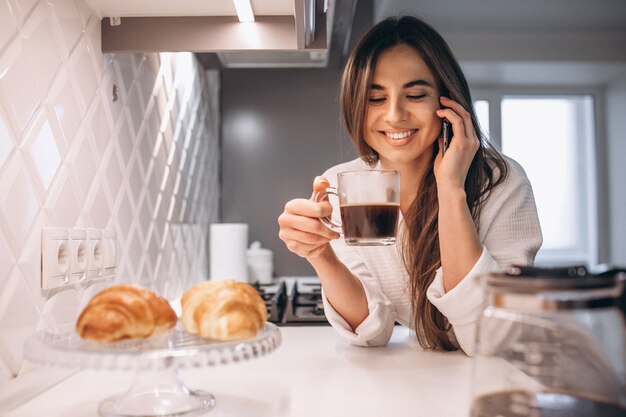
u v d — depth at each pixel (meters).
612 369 0.42
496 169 1.11
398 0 2.55
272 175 2.60
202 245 2.16
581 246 3.14
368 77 1.04
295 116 2.60
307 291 2.04
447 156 0.98
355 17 2.39
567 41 2.83
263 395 0.71
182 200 1.79
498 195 1.07
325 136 2.59
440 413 0.63
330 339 1.12
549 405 0.43
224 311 0.61
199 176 2.10
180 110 1.76
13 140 0.73
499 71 2.93
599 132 3.11
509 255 1.03
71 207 0.91
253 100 2.60
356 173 0.77
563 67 2.88
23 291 0.75
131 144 1.24
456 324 0.92
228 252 2.15
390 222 0.78
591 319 0.43
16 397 0.67
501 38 2.83
